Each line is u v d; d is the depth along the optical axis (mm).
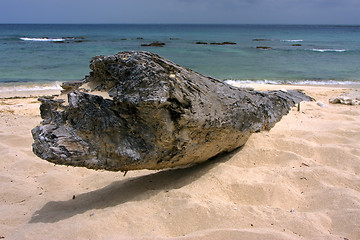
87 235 2895
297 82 14234
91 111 3424
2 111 8414
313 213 3264
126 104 3365
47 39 41219
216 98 3883
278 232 2875
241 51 28766
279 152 4734
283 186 3764
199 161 4289
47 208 3730
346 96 9477
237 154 4695
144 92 3223
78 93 3514
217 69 18000
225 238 2832
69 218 3309
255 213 3221
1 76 14703
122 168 3533
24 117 7812
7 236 3084
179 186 3830
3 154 5566
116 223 3064
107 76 3875
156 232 2934
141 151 3410
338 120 6680
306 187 3939
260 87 11922
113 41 39031
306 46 35125
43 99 3859
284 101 7008
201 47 32281
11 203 4039
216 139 3928
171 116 3359
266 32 78188
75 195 4160
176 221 3090
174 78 3439
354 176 4121
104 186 4387
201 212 3174
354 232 2934
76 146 3354
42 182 4641
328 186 3830
